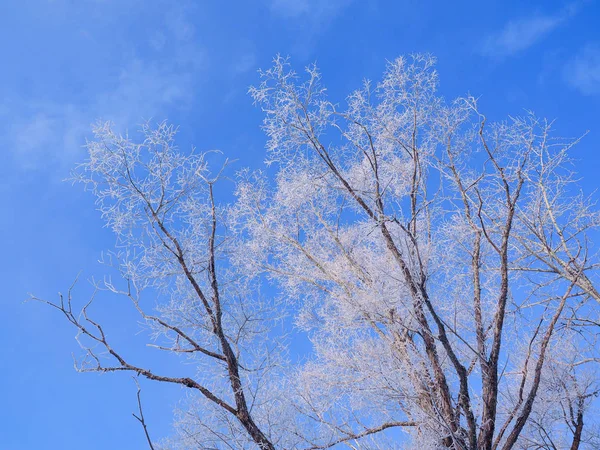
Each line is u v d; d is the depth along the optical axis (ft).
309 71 18.04
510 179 19.62
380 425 20.25
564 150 19.63
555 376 20.16
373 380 19.60
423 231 20.94
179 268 16.76
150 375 15.28
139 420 12.04
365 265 21.13
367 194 19.03
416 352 18.90
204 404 16.99
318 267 23.00
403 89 18.63
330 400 20.24
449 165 19.16
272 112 18.02
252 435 15.61
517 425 16.37
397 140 19.06
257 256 23.22
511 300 20.29
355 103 18.67
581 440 20.77
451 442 16.98
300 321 22.11
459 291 19.93
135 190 15.81
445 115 18.62
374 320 19.69
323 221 23.34
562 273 20.71
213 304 17.07
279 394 18.39
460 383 16.11
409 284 17.54
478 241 19.24
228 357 16.37
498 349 16.99
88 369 14.70
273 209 23.25
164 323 16.08
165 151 16.07
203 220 17.01
